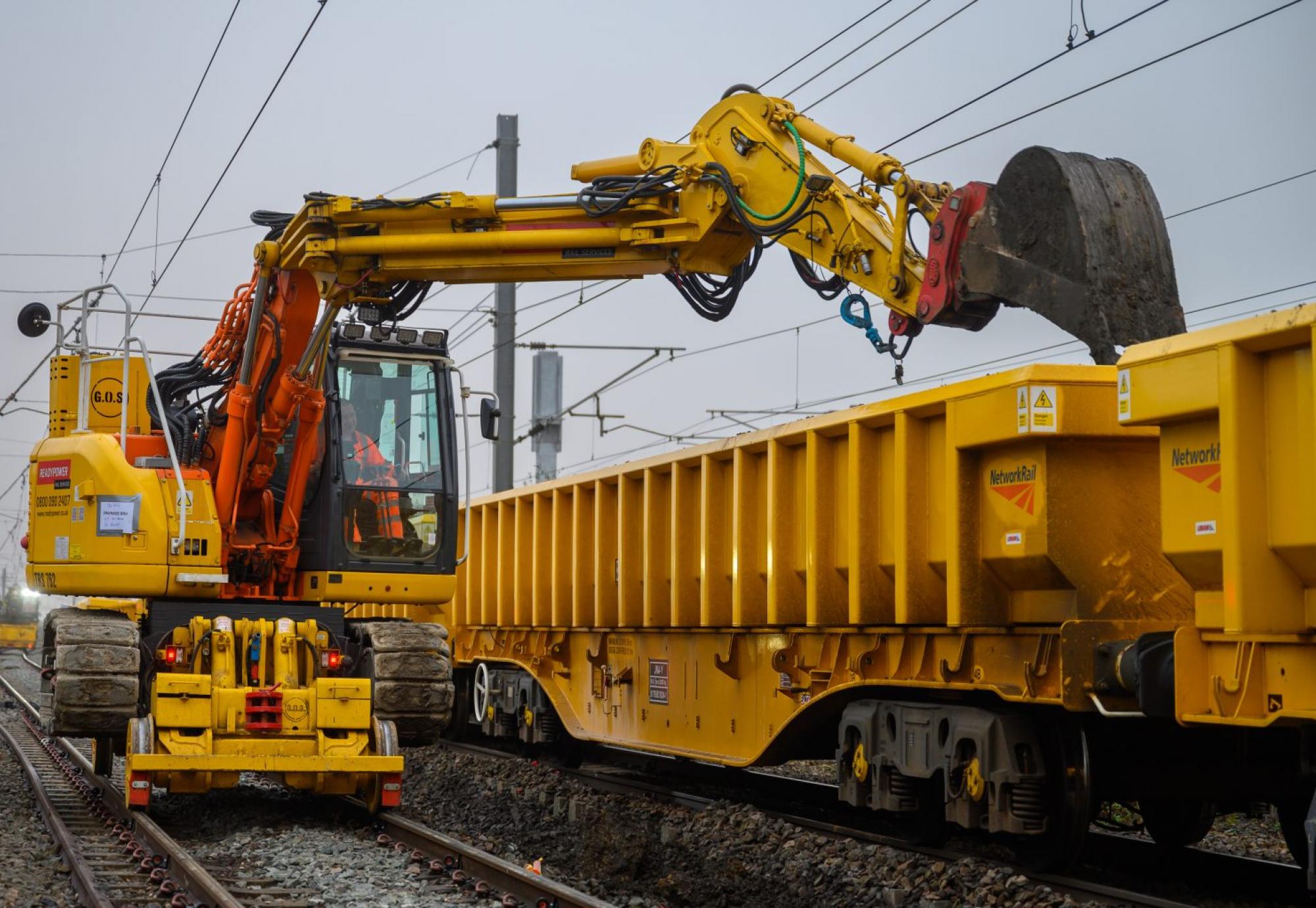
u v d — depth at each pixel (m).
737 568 12.55
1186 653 7.62
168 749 10.97
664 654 14.41
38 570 12.56
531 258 11.48
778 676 12.23
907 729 10.13
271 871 9.30
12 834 10.66
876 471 10.79
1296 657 7.01
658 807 12.81
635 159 11.73
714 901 9.09
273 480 13.14
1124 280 8.65
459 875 8.82
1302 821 9.59
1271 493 7.09
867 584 10.71
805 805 13.19
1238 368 7.12
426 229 11.52
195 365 12.91
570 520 16.39
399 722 12.27
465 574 20.09
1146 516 9.24
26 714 23.42
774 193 10.93
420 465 13.27
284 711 11.39
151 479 12.01
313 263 11.55
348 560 12.87
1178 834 10.48
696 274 11.55
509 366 23.56
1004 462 9.45
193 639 11.92
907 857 9.66
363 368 13.17
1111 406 9.01
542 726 17.06
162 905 8.12
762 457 12.48
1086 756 9.11
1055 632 8.99
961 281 9.45
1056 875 9.07
